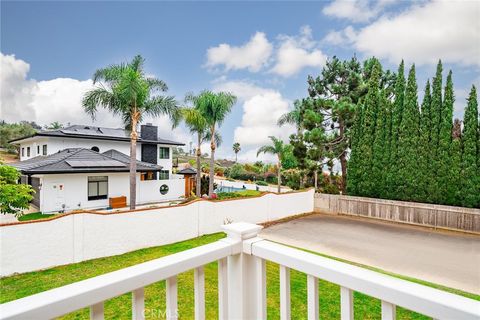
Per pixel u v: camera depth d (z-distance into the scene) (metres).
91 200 14.77
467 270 6.83
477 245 8.93
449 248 8.62
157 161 22.39
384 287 1.10
